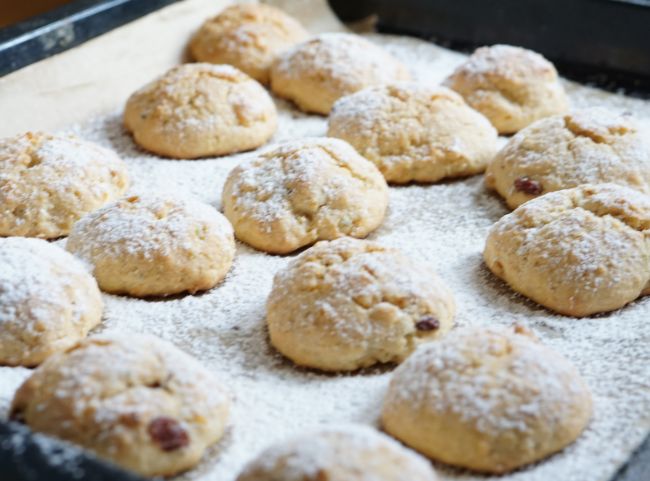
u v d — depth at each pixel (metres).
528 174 0.36
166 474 0.24
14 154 0.36
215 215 0.33
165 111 0.40
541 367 0.25
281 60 0.46
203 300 0.32
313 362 0.28
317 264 0.30
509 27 0.50
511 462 0.24
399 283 0.29
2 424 0.22
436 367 0.25
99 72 0.43
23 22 0.41
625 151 0.37
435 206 0.37
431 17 0.52
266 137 0.41
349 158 0.36
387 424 0.25
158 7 0.46
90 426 0.23
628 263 0.31
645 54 0.46
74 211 0.35
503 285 0.32
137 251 0.32
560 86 0.44
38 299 0.29
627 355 0.29
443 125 0.39
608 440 0.25
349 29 0.54
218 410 0.25
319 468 0.21
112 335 0.26
